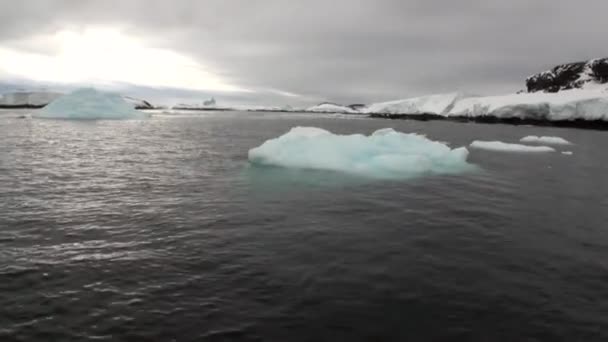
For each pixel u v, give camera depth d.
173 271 3.92
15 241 4.71
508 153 14.88
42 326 2.94
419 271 4.00
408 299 3.43
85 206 6.40
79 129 24.17
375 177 9.07
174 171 9.81
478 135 24.77
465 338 2.88
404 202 6.90
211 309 3.21
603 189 8.38
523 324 3.07
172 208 6.32
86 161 11.43
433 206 6.67
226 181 8.53
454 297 3.47
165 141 17.94
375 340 2.84
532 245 4.84
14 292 3.43
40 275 3.78
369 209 6.39
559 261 4.34
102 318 3.06
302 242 4.80
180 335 2.86
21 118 35.47
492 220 5.93
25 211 6.04
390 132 12.81
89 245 4.62
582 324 3.08
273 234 5.08
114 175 9.22
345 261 4.23
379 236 5.07
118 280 3.70
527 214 6.32
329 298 3.42
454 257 4.41
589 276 3.95
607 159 13.39
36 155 12.47
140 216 5.86
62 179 8.66
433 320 3.10
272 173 9.47
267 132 25.03
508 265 4.21
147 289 3.53
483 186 8.49
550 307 3.33
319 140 11.17
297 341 2.81
